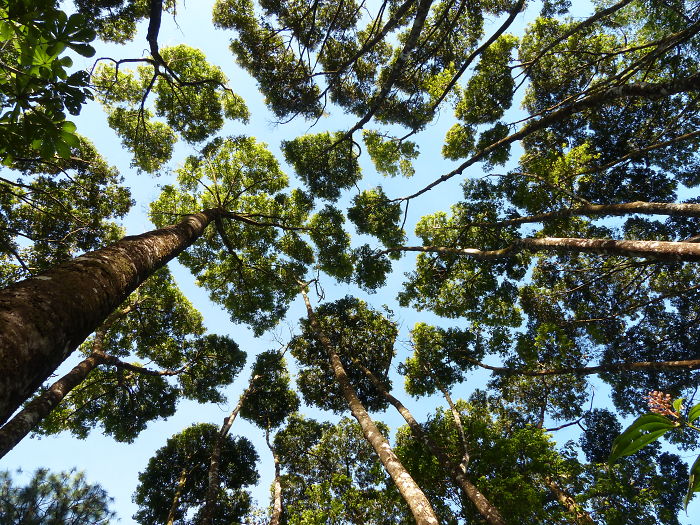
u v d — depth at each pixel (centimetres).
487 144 1220
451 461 1001
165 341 1553
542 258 1405
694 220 1138
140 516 1392
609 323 1327
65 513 820
